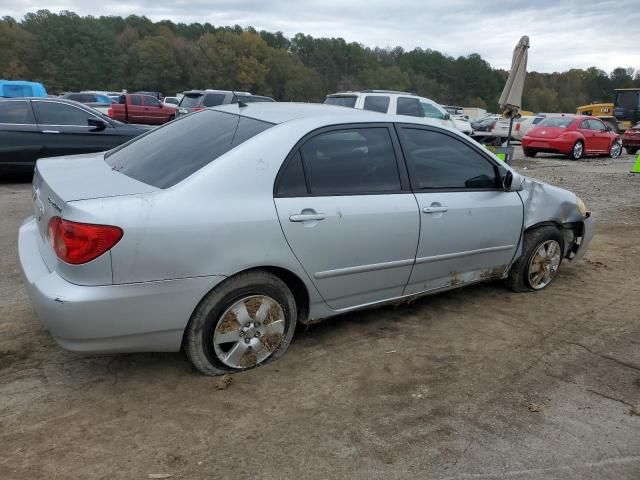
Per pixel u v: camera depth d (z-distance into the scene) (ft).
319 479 8.12
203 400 9.95
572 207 16.51
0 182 31.30
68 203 9.01
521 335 13.32
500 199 14.44
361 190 11.73
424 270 13.12
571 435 9.45
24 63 281.95
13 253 17.83
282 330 11.16
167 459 8.39
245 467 8.29
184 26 361.10
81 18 301.22
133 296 9.21
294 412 9.73
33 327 12.46
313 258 11.00
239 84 293.64
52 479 7.87
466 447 9.01
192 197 9.66
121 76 293.84
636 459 8.90
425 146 13.16
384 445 8.96
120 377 10.61
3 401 9.67
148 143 12.42
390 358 11.87
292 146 10.86
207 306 10.08
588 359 12.22
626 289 16.96
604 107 125.90
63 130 30.99
